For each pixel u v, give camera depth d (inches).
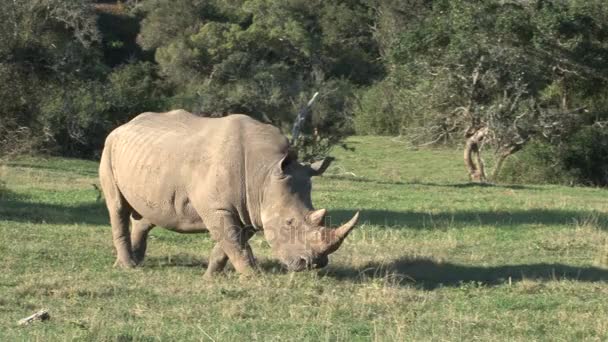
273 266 757.3
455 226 1039.0
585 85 2159.2
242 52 3627.0
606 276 761.6
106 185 783.7
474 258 836.0
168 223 738.2
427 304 634.2
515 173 2112.5
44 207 1146.0
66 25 2314.2
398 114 3014.3
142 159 740.7
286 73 3346.5
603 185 2107.5
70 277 698.8
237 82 3299.7
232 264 727.7
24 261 761.6
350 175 2066.9
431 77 2089.1
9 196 1261.1
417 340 535.5
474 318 593.0
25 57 2202.3
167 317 584.7
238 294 647.8
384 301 631.2
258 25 3914.9
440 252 857.5
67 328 548.4
